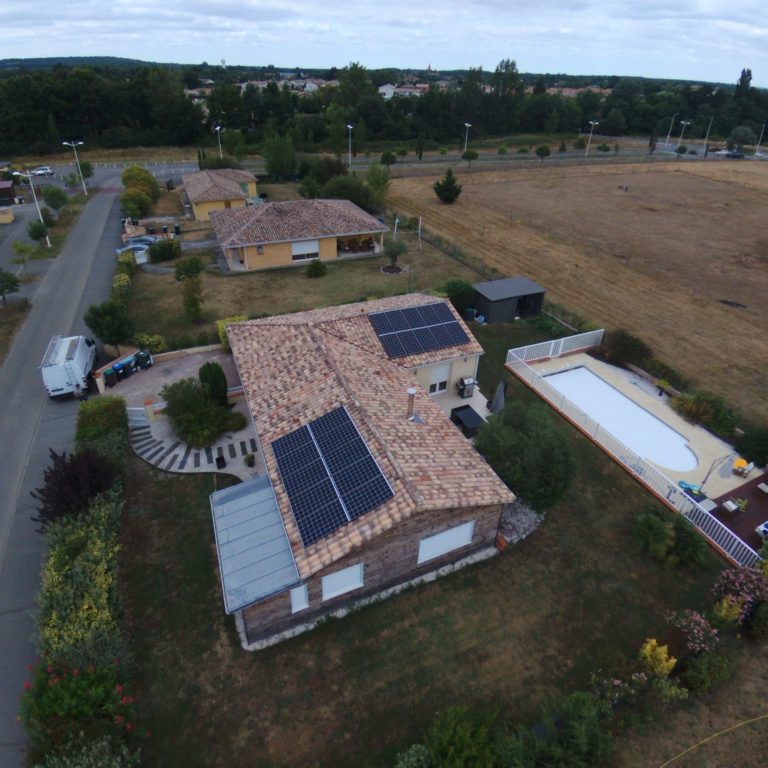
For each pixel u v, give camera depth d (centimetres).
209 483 2303
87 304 3947
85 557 1808
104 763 1255
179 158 10306
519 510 2206
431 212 6725
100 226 5809
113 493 2102
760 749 1460
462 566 1959
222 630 1730
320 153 10725
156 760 1419
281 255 4778
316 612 1770
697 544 1992
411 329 2761
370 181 6481
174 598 1825
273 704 1543
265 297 4159
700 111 15362
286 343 2552
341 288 4366
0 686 1570
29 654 1656
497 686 1599
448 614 1794
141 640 1697
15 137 9875
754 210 7050
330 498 1748
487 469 1967
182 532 2069
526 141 13462
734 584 1761
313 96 14875
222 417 2588
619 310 4116
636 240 5778
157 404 2650
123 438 2478
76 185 7475
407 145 12075
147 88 11150
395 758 1427
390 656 1667
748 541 2112
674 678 1594
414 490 1684
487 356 3369
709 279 4741
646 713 1519
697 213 6881
